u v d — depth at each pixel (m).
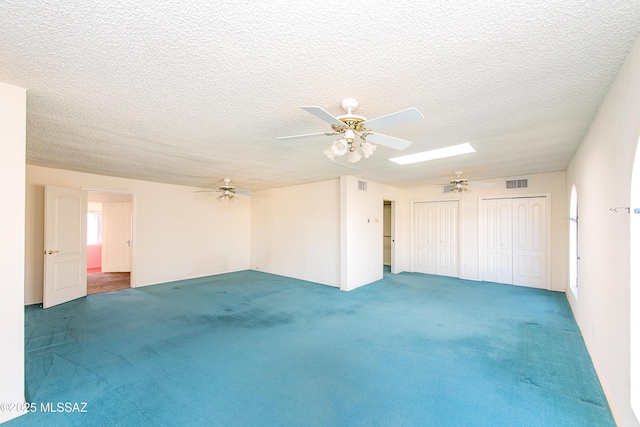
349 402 2.15
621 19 1.31
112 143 3.35
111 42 1.48
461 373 2.54
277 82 1.92
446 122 2.66
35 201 4.69
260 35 1.42
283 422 1.95
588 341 2.96
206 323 3.81
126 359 2.80
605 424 1.92
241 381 2.43
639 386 1.65
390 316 4.05
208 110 2.39
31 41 1.47
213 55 1.60
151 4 1.21
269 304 4.67
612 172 2.04
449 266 6.91
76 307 4.54
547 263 5.54
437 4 1.22
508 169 5.05
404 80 1.89
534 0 1.20
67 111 2.40
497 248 6.16
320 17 1.29
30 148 3.56
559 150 3.71
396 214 7.36
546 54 1.59
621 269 1.88
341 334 3.42
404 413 2.04
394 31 1.39
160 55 1.60
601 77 1.86
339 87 1.98
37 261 4.70
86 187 5.27
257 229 7.91
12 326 1.97
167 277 6.44
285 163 4.42
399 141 2.41
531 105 2.29
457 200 6.77
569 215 4.62
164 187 6.43
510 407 2.09
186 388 2.33
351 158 2.63
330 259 6.08
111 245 8.09
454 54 1.59
